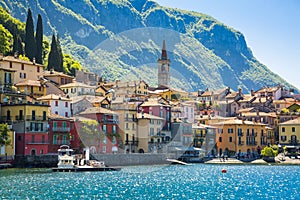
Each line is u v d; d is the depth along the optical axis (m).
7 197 61.28
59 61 182.62
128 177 94.69
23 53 177.00
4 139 110.25
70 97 138.62
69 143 125.62
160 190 74.94
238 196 69.38
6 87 131.00
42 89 143.88
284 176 108.69
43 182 80.75
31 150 117.44
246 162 162.62
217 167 139.62
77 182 82.56
